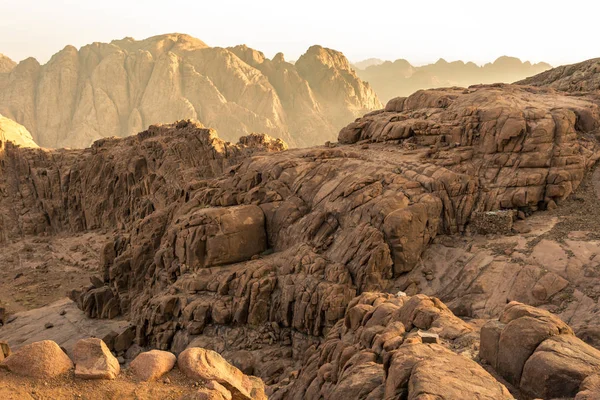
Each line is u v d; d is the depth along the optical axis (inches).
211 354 466.9
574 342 415.8
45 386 395.9
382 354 529.7
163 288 1453.0
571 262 986.1
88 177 3277.6
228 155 2598.4
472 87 1961.1
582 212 1187.3
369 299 776.9
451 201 1230.9
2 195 3489.2
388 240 1130.0
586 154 1322.6
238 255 1339.8
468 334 546.0
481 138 1348.4
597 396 334.6
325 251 1210.6
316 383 628.4
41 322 1701.5
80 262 2605.8
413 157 1423.5
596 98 1593.3
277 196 1422.2
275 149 2709.2
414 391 359.3
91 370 416.5
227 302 1205.1
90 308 1695.4
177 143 2780.5
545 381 385.7
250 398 446.0
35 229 3292.3
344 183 1344.7
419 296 642.2
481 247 1132.5
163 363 442.0
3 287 2292.1
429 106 1804.9
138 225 1796.3
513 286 973.2
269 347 1115.9
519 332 433.7
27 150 3705.7
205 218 1339.8
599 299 872.3
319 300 1069.1
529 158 1267.2
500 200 1238.3
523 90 1748.3
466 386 357.7
